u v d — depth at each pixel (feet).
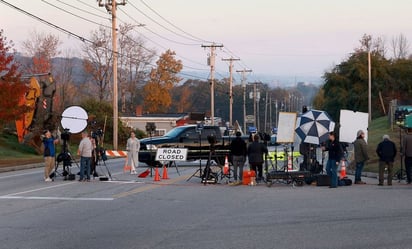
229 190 81.56
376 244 42.88
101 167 131.95
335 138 84.38
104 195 75.31
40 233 48.52
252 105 543.39
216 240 44.91
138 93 353.31
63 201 69.36
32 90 173.37
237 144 91.61
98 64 307.99
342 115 97.14
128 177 103.09
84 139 95.04
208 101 532.73
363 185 87.71
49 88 177.99
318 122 92.89
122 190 81.25
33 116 175.42
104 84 309.42
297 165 113.09
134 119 302.04
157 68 347.15
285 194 76.13
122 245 43.47
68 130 100.37
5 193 78.38
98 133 125.80
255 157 90.33
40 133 178.50
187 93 488.85
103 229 50.31
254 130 176.55
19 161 148.15
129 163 115.85
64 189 82.58
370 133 180.24
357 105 279.28
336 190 80.59
